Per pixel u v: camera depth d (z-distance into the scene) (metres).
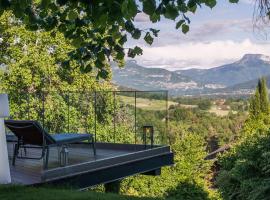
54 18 4.20
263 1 3.74
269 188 12.72
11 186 6.04
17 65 20.38
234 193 14.47
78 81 21.50
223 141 57.28
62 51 20.50
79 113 15.03
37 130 7.04
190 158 34.75
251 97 39.59
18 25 20.59
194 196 23.62
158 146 9.70
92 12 3.40
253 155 13.85
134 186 23.64
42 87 21.39
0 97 6.31
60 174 6.86
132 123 16.64
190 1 3.54
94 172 7.52
